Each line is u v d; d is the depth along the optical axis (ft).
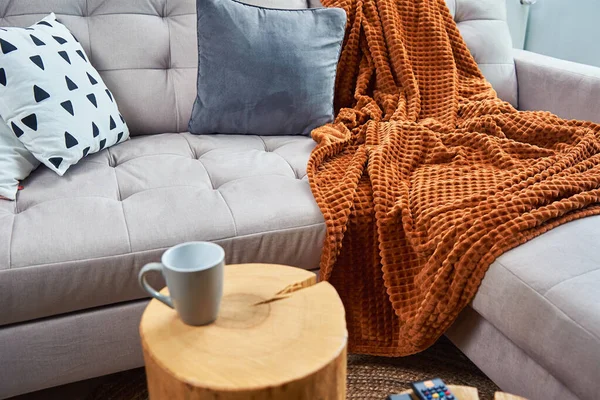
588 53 7.13
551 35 7.66
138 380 4.22
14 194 3.92
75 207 3.74
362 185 4.24
